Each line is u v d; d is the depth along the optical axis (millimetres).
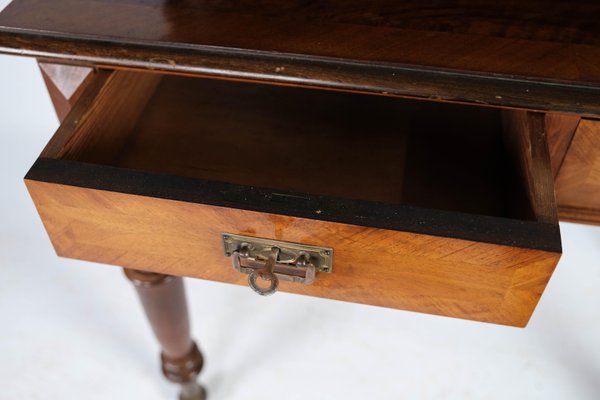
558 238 517
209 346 1134
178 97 792
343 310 1179
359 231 538
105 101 667
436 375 1100
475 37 602
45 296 1206
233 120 768
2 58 1289
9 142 1394
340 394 1081
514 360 1113
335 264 584
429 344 1136
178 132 754
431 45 594
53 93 706
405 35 605
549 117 596
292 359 1121
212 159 729
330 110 779
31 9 646
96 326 1168
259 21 623
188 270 644
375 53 585
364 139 747
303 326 1160
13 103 1370
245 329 1156
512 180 662
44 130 1399
